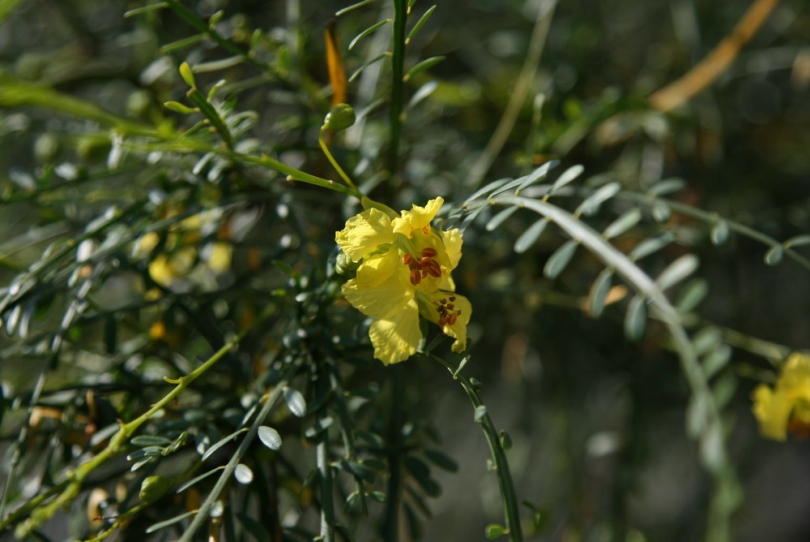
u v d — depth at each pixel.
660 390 0.40
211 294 0.31
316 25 0.41
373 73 0.37
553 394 0.40
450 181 0.36
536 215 0.33
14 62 0.43
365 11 0.41
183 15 0.30
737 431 0.48
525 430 0.40
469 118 0.40
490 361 0.42
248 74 0.41
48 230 0.35
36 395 0.29
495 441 0.26
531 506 0.26
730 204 0.42
